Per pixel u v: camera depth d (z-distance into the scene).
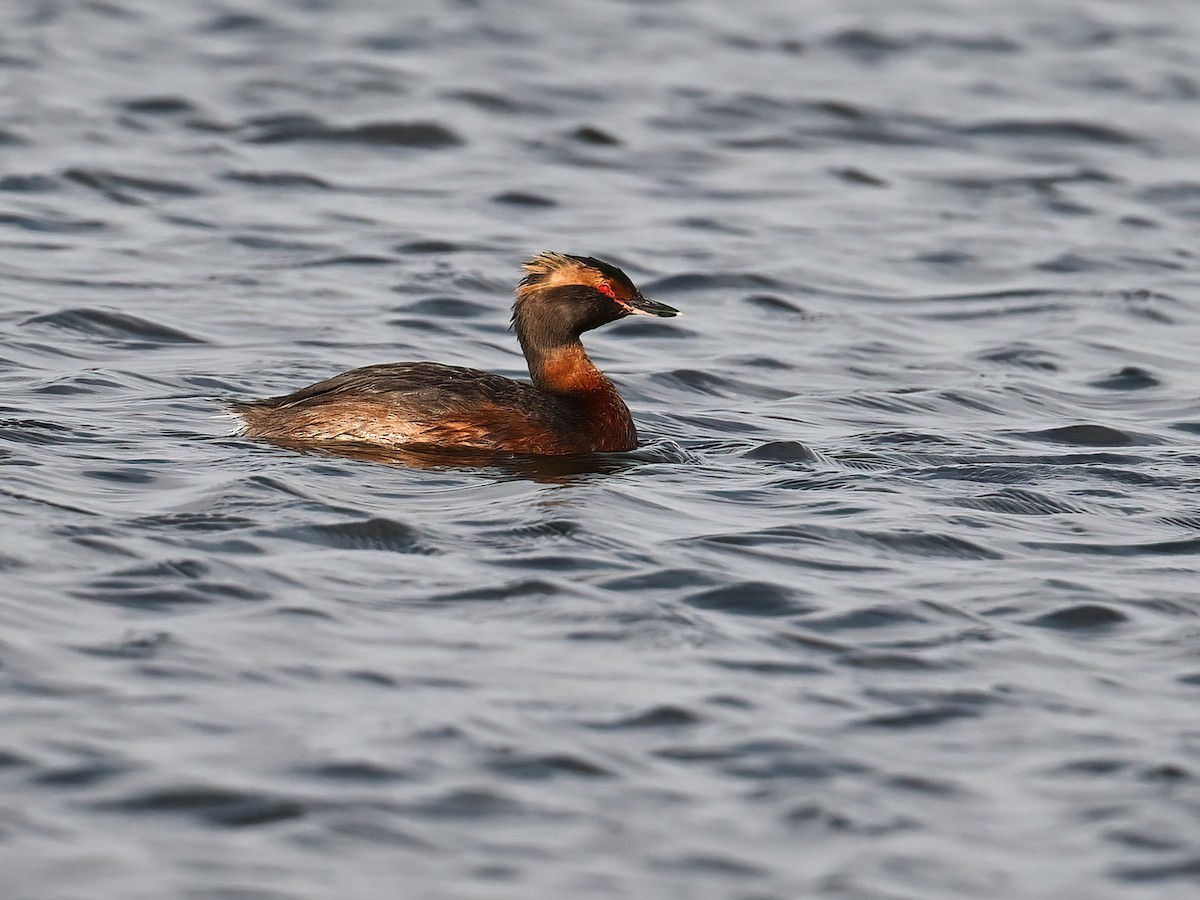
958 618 12.49
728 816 9.70
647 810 9.71
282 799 9.59
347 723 10.45
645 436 17.73
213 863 9.02
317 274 23.94
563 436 16.58
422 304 22.86
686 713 10.79
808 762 10.28
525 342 17.44
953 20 39.22
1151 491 16.02
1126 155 31.66
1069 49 37.59
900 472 16.42
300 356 20.30
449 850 9.25
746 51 36.56
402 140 30.42
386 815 9.52
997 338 22.64
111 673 10.89
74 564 12.53
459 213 27.20
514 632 11.89
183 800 9.55
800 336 22.44
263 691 10.80
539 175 29.23
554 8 38.72
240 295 22.77
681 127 32.03
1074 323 23.33
